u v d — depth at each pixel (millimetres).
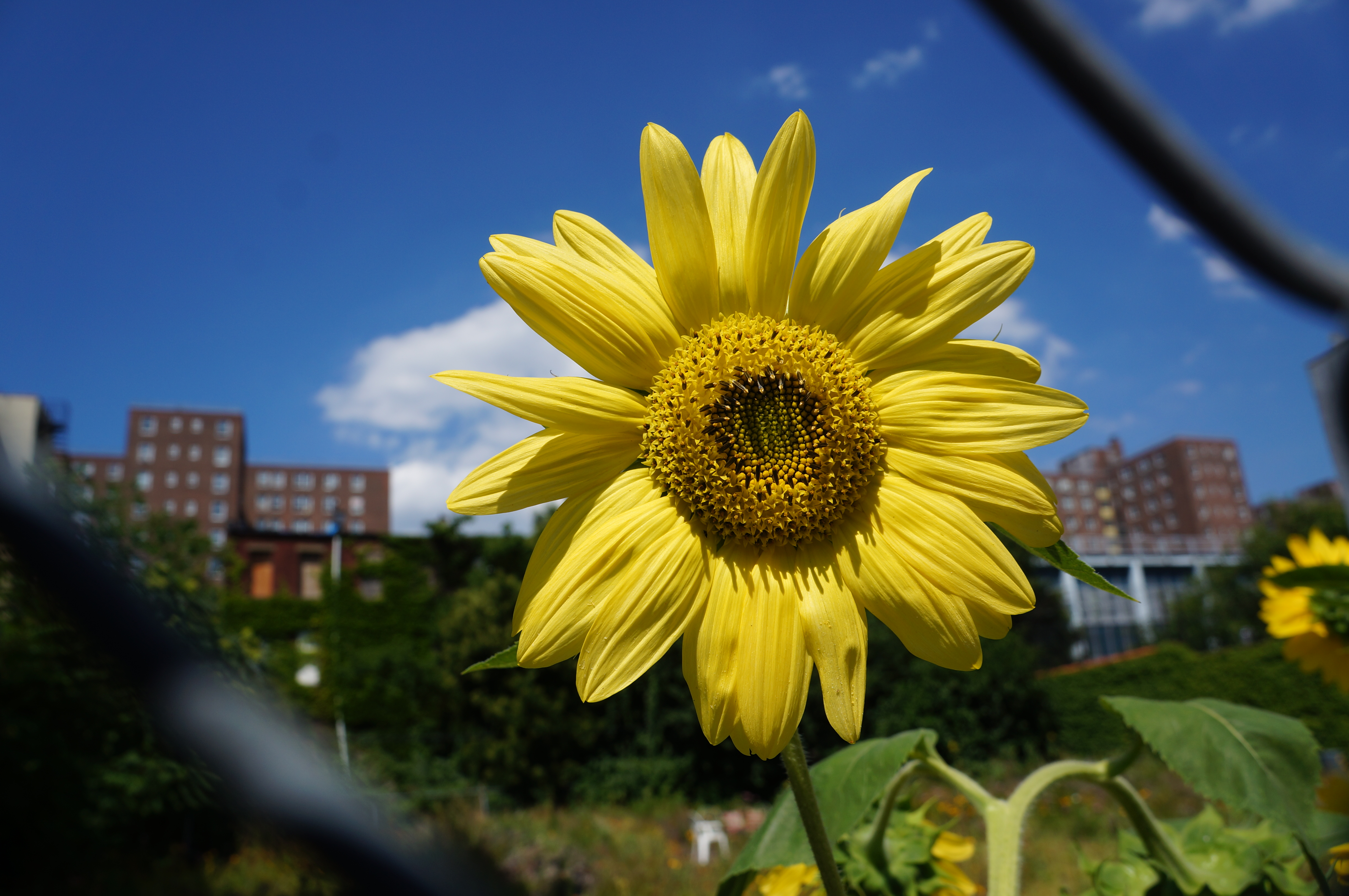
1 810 1525
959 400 287
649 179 300
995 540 272
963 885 411
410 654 4945
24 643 1186
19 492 308
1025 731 4199
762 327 301
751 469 289
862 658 274
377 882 302
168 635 320
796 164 297
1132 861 390
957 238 304
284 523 19000
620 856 2820
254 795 307
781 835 360
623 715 4340
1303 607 458
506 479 290
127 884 1617
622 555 281
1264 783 320
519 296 291
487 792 4004
